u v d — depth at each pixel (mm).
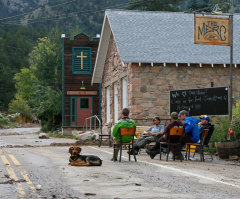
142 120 21156
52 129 41688
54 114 42375
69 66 36281
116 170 9820
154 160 12547
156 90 21422
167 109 21406
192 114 19156
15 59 124812
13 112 80375
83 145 20219
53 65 47562
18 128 58844
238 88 22016
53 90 43281
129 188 7445
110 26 23828
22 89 82125
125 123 11781
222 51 22438
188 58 21500
